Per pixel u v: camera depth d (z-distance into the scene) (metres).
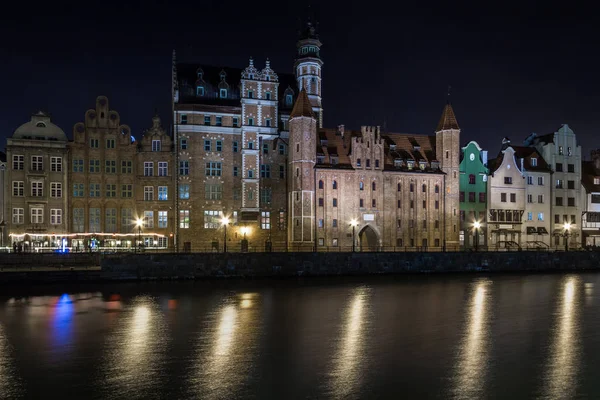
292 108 89.75
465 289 59.41
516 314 45.00
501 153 92.88
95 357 31.17
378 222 84.56
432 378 27.52
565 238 89.44
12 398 24.62
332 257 69.88
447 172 88.44
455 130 88.75
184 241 79.94
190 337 36.00
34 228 74.19
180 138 80.69
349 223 83.19
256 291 56.53
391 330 38.50
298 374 28.02
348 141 87.56
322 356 31.44
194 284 61.19
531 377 27.80
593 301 51.81
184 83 83.44
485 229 90.88
